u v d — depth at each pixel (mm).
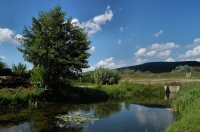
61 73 19734
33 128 9906
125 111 15555
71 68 20047
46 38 18031
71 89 22984
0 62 20719
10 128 9773
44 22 18109
